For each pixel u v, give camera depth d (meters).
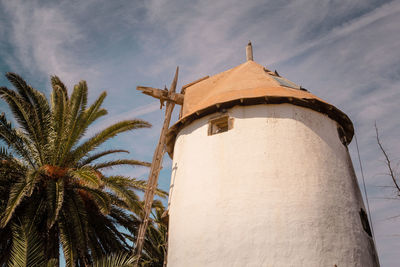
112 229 14.90
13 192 11.08
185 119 13.91
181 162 13.37
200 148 12.78
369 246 11.46
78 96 14.38
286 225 10.45
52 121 13.99
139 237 13.20
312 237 10.34
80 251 12.42
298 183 11.17
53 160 13.42
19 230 10.90
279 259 10.02
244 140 12.08
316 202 10.95
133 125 14.78
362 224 11.76
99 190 12.88
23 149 13.40
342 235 10.70
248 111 12.64
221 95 13.68
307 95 13.28
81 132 14.30
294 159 11.60
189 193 12.18
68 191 13.29
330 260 10.13
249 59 17.28
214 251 10.66
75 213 12.48
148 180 14.52
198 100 15.90
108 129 14.38
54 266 10.29
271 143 11.86
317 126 12.61
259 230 10.48
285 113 12.44
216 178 11.80
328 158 12.09
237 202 11.09
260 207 10.80
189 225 11.56
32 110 13.73
